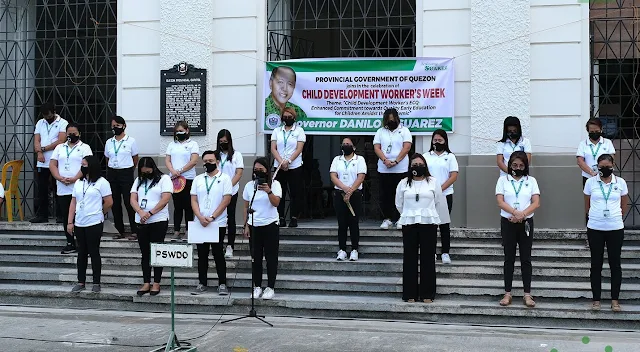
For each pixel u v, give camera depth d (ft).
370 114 38.24
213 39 39.63
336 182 33.17
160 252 24.61
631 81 36.19
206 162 30.55
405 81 37.68
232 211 34.35
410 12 38.50
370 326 28.48
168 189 31.71
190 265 24.23
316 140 41.96
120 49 40.91
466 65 36.96
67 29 43.50
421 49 37.68
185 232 36.81
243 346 25.46
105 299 31.94
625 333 27.25
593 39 36.47
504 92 35.96
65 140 39.40
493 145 36.04
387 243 34.40
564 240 33.73
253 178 30.96
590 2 36.47
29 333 27.58
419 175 29.53
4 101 44.98
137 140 40.57
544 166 35.65
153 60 40.42
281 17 40.34
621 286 29.84
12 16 44.86
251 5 39.22
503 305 28.73
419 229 29.76
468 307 28.76
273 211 30.81
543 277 31.09
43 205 40.16
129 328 28.32
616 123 36.29
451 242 34.58
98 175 32.27
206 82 39.27
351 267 32.71
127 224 39.01
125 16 40.81
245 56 39.29
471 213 36.04
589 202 28.63
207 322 29.40
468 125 36.91
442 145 32.89
